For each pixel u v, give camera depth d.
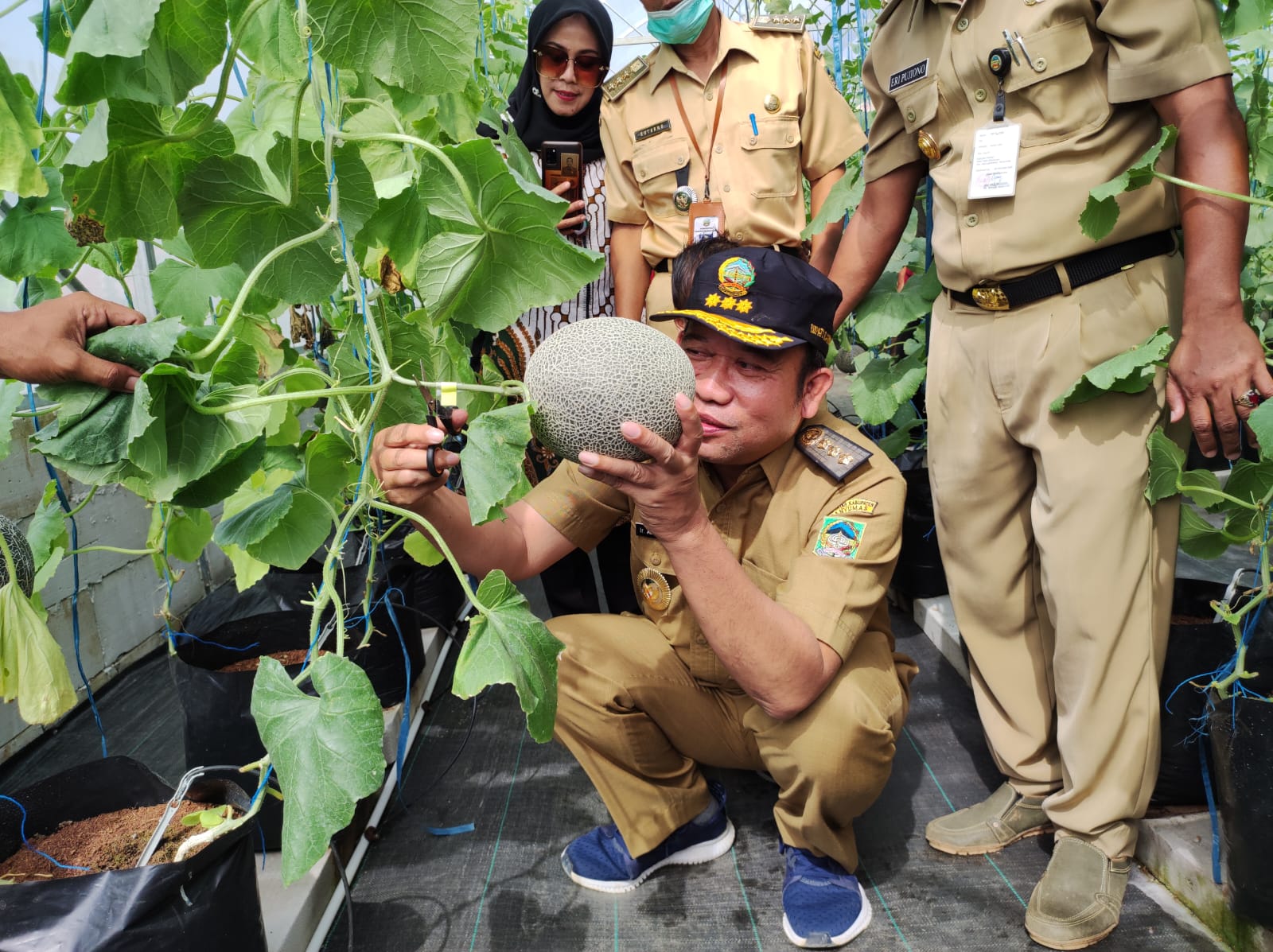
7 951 1.02
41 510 1.61
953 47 1.59
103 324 0.88
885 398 2.38
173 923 1.09
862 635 1.68
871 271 2.02
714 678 1.70
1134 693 1.55
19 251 1.23
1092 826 1.58
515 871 1.79
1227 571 2.79
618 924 1.63
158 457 0.88
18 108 0.76
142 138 0.88
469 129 1.33
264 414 0.94
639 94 2.39
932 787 2.03
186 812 1.35
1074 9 1.44
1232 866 1.40
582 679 1.66
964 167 1.61
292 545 1.39
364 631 2.06
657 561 1.71
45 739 2.37
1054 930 1.51
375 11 0.87
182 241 1.58
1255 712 1.32
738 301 1.47
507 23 3.62
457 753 2.26
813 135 2.40
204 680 1.75
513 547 1.68
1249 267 2.65
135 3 0.74
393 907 1.70
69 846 1.28
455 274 1.08
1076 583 1.55
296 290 1.09
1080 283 1.53
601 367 1.07
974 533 1.78
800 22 2.36
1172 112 1.39
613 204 2.48
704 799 1.78
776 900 1.67
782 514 1.63
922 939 1.56
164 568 1.81
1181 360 1.42
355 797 0.86
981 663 1.84
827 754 1.49
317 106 1.10
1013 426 1.65
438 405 1.31
